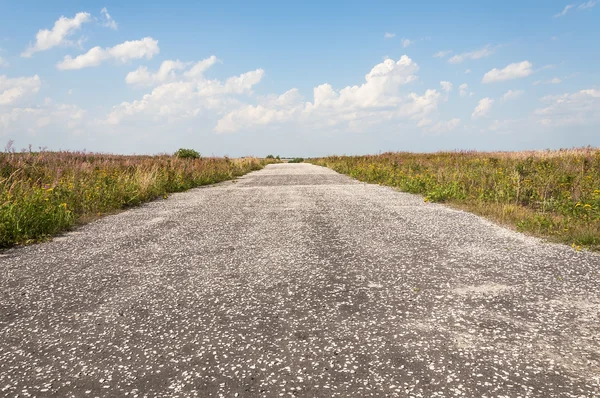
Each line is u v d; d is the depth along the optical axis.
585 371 2.39
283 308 3.42
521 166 12.38
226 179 20.98
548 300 3.50
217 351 2.70
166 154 28.00
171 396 2.20
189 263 4.87
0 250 5.74
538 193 9.02
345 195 11.84
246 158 38.59
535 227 6.42
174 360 2.59
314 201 10.59
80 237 6.54
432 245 5.52
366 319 3.17
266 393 2.21
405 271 4.38
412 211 8.57
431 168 16.64
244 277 4.29
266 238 6.21
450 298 3.58
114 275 4.43
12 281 4.29
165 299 3.68
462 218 7.62
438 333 2.90
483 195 9.46
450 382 2.29
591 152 16.48
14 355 2.71
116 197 10.25
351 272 4.38
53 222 7.11
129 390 2.27
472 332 2.91
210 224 7.52
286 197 11.66
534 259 4.77
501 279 4.06
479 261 4.71
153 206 10.33
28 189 8.81
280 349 2.71
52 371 2.49
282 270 4.51
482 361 2.52
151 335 2.96
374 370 2.43
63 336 2.97
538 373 2.37
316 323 3.11
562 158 15.39
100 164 15.09
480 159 19.08
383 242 5.75
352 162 27.62
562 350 2.64
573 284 3.89
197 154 29.61
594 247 5.24
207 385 2.30
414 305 3.43
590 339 2.79
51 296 3.81
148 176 13.23
